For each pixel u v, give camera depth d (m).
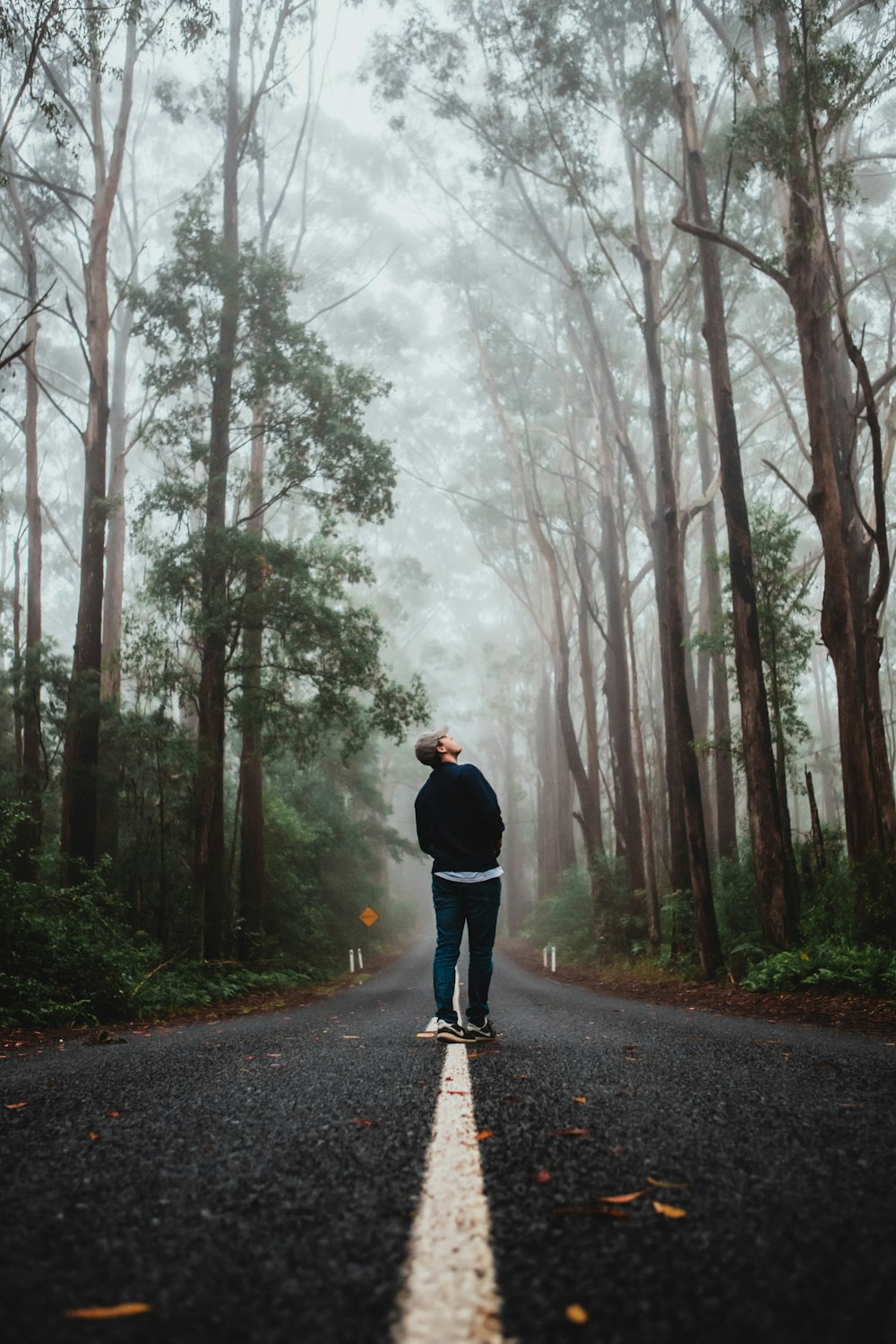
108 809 17.80
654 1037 5.75
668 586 15.51
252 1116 2.96
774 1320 1.29
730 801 22.86
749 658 13.29
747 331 30.08
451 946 5.15
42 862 15.80
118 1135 2.70
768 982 10.92
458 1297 1.39
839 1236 1.65
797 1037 5.90
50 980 9.80
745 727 13.27
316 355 17.34
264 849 23.16
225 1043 6.04
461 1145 2.44
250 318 17.14
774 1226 1.72
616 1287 1.42
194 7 16.08
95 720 16.39
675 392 23.98
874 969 9.54
